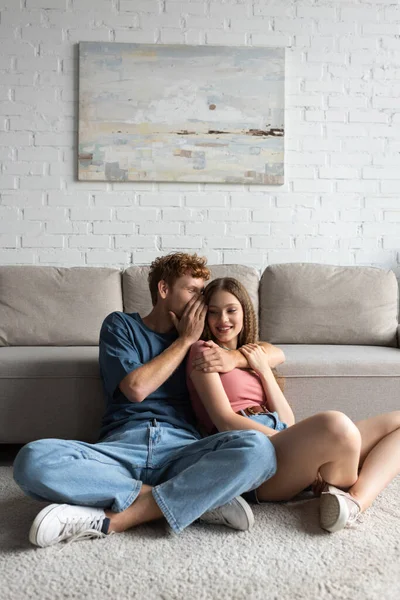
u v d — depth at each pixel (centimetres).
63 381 247
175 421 196
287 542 165
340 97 376
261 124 370
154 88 366
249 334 216
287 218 374
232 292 211
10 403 246
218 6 370
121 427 193
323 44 375
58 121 365
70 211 366
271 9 372
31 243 365
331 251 376
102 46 363
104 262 368
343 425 170
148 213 369
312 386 253
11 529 173
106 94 364
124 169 365
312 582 143
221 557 156
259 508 190
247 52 369
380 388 255
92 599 134
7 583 141
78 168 364
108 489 170
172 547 161
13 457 262
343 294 313
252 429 185
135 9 367
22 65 363
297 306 311
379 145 377
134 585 141
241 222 372
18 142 364
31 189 364
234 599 135
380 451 189
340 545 164
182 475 167
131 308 310
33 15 363
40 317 300
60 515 161
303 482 183
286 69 374
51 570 148
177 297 210
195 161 368
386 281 320
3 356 252
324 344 309
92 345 303
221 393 194
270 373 209
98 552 158
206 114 368
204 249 371
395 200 378
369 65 377
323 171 375
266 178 371
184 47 367
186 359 208
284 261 374
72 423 247
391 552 160
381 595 138
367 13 377
